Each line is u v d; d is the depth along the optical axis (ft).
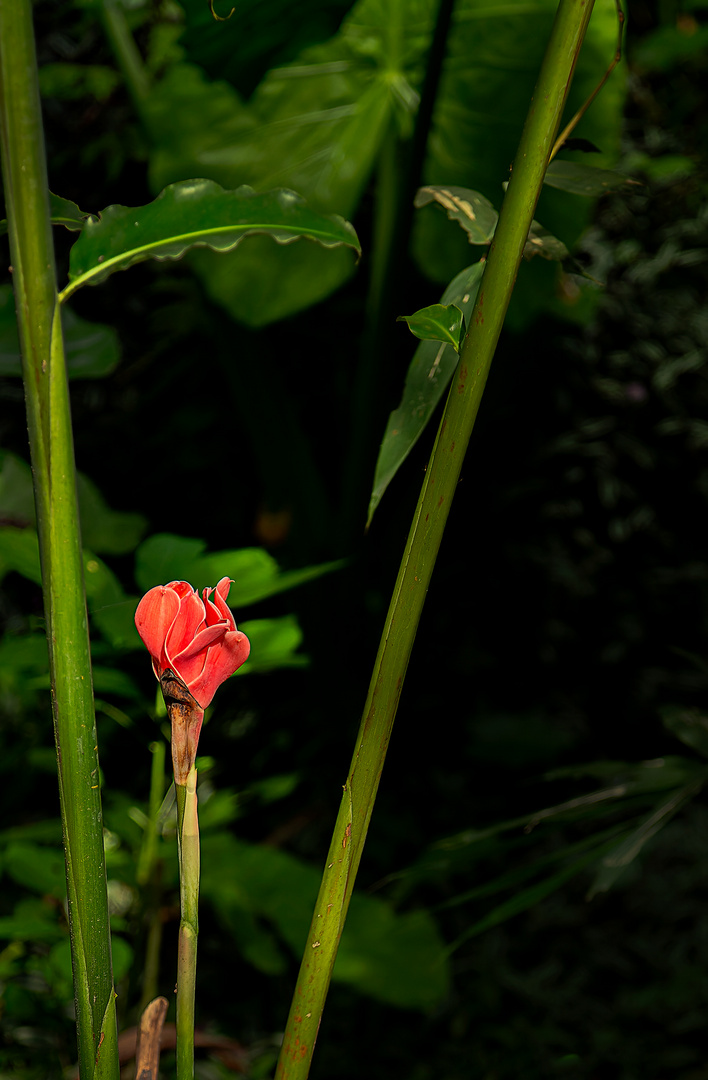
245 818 25.22
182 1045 6.97
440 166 23.34
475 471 30.58
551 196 20.72
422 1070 20.58
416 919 15.74
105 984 6.96
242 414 27.66
